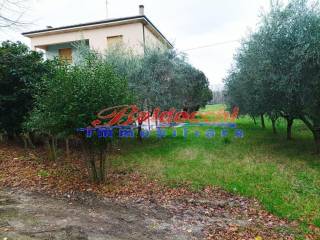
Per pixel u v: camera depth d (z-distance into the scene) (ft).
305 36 26.99
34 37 65.51
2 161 27.22
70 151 32.91
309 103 28.50
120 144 37.60
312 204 18.57
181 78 42.78
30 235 13.61
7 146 33.24
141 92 37.52
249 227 15.81
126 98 23.40
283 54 28.22
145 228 15.33
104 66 24.13
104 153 22.97
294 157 31.55
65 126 21.76
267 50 29.09
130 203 18.93
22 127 30.55
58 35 64.18
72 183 22.48
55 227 14.67
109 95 21.91
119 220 16.19
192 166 27.78
